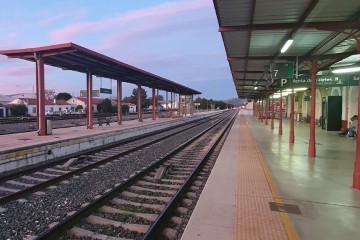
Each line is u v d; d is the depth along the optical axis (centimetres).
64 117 3675
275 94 2677
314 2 592
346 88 1809
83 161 1076
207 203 522
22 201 618
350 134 1541
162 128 2703
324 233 402
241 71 1573
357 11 647
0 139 1248
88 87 1928
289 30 779
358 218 455
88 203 600
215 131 2392
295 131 1973
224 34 823
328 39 870
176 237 443
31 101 7162
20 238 454
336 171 769
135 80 2738
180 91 4447
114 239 437
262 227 420
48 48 1373
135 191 694
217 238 387
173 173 880
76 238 445
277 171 771
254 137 1642
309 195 568
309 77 1138
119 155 1169
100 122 2191
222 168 811
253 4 612
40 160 1087
